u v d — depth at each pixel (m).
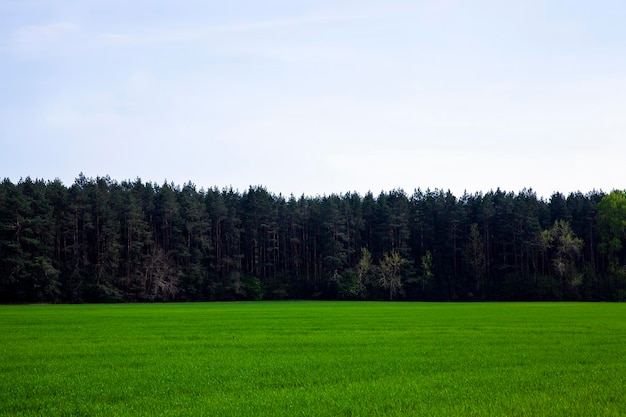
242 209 152.75
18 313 72.38
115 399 20.28
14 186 114.31
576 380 22.70
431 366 26.80
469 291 135.00
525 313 70.44
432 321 56.88
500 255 141.88
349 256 148.25
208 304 109.12
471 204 151.12
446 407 18.34
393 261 136.50
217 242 140.12
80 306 97.69
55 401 19.86
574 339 38.06
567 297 125.06
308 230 150.25
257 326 51.03
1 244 109.06
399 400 19.48
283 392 20.95
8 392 21.28
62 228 123.75
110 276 118.38
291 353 31.86
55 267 116.81
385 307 92.00
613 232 129.88
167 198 135.38
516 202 143.62
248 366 27.08
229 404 18.92
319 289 137.88
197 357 30.30
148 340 39.00
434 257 146.88
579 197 160.25
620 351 31.62
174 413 17.72
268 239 144.75
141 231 126.00
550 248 137.88
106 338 40.34
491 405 18.42
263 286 135.75
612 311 74.56
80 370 26.23
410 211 155.88
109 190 148.12
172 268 126.12
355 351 32.50
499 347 33.81
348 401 19.31
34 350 33.50
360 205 153.12
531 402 18.84
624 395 19.84
